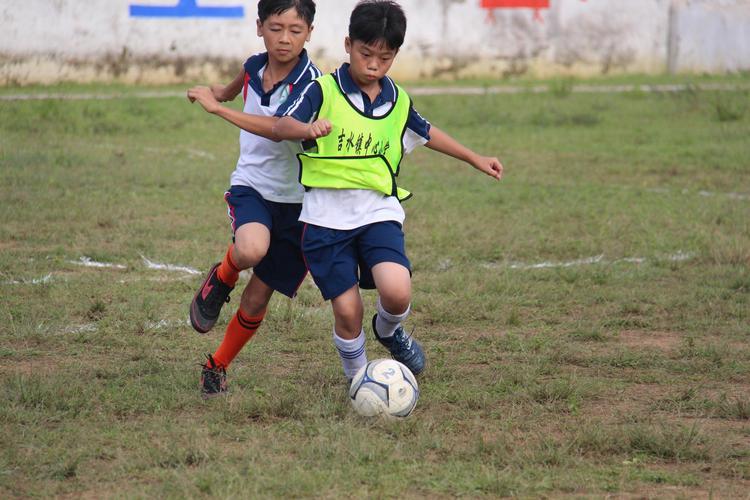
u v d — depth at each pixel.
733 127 61.69
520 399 17.59
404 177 43.66
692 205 36.97
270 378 18.52
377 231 16.52
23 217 33.44
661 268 28.16
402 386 16.20
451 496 13.34
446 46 88.81
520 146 53.94
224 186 40.44
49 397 16.94
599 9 90.25
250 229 16.33
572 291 25.80
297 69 16.50
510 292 25.53
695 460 14.86
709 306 24.34
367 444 14.84
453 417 16.61
